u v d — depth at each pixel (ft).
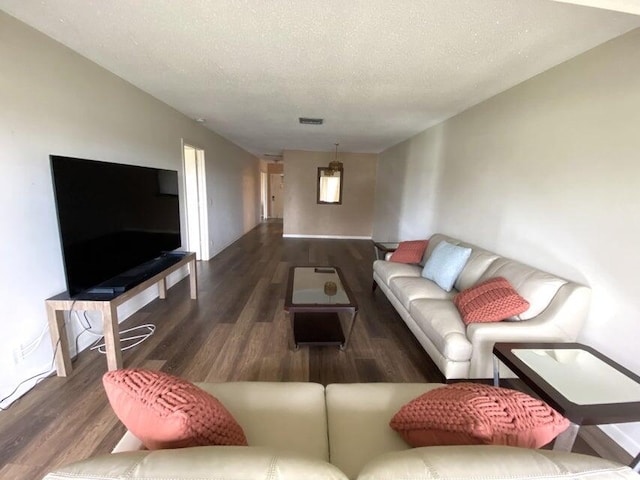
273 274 14.73
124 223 8.00
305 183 25.45
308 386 4.49
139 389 2.80
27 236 6.03
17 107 5.74
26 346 6.07
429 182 14.01
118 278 7.75
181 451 1.99
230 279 13.82
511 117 8.39
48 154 6.43
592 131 6.01
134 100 9.35
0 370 5.60
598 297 5.89
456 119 11.44
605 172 5.74
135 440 3.32
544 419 2.76
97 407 5.73
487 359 6.07
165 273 8.74
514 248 8.27
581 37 5.63
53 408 5.68
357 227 26.18
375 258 19.02
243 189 25.07
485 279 8.07
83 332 7.63
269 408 4.03
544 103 7.23
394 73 7.72
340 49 6.53
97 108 7.78
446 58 6.77
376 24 5.50
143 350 7.87
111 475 1.77
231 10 5.23
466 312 6.73
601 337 5.83
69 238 6.13
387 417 3.96
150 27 5.87
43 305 6.42
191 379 6.82
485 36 5.78
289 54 6.85
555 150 6.91
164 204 10.26
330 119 13.10
